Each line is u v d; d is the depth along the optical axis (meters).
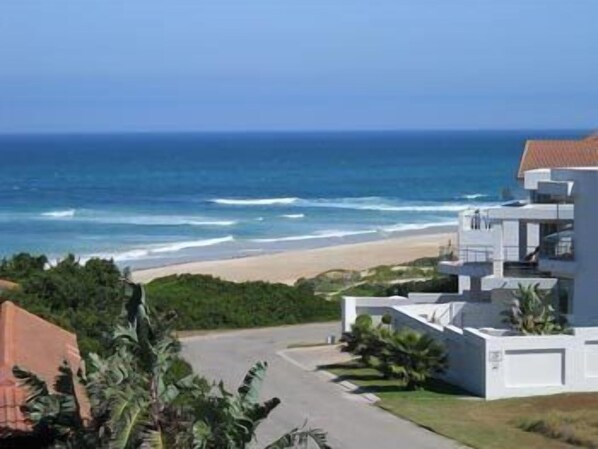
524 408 35.25
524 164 60.00
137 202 143.00
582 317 44.19
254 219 122.56
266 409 17.36
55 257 86.62
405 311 45.19
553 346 37.41
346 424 33.12
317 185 177.50
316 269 82.12
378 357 40.12
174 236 106.19
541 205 48.66
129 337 17.62
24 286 35.97
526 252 50.84
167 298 57.25
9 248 95.31
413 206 140.38
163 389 17.44
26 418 17.47
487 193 161.75
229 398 17.16
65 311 34.31
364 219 123.75
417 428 32.53
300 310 59.25
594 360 37.78
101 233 107.62
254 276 78.81
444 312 47.00
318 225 117.19
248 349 48.72
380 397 37.41
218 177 193.88
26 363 21.19
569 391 37.50
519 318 41.50
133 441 16.25
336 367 43.50
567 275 44.97
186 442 16.78
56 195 151.88
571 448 29.66
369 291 64.12
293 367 43.78
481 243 52.22
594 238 43.81
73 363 23.42
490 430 32.06
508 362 37.34
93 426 16.89
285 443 17.56
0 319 26.45
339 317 59.69
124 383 17.08
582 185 44.12
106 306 36.00
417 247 94.25
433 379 40.44
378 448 30.00
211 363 44.69
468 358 38.59
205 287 60.41
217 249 96.44
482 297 50.09
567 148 60.84
